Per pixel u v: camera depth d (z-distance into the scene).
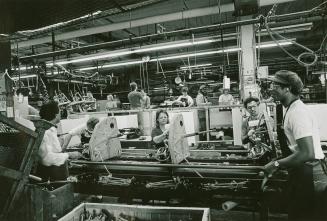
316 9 4.60
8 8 4.15
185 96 8.46
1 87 5.12
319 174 2.23
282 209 2.80
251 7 5.60
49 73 11.30
